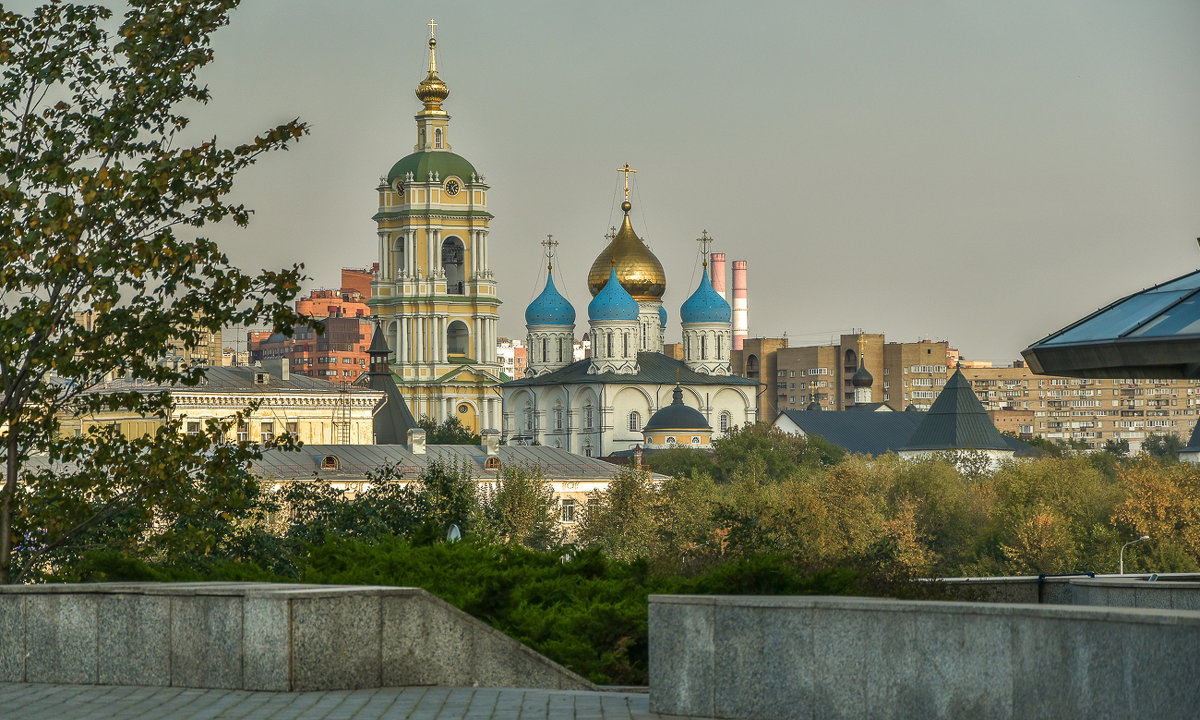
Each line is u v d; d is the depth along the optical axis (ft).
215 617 90.12
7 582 123.13
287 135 129.49
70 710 82.79
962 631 72.95
